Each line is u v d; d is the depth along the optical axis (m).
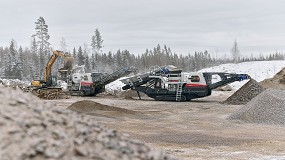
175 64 131.12
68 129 6.92
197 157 14.02
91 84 48.59
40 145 6.00
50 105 7.97
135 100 44.38
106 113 27.45
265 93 27.25
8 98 7.55
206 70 103.31
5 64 87.56
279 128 22.42
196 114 30.03
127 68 49.44
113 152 6.52
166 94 43.88
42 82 46.28
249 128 22.53
